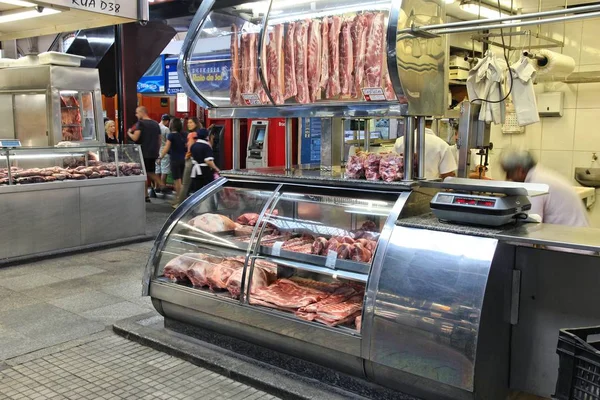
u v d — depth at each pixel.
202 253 4.03
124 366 3.62
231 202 4.18
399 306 2.85
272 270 3.78
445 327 2.69
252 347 3.61
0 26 6.78
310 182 3.66
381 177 3.39
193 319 3.87
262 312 3.43
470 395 2.66
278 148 9.98
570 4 6.16
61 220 6.55
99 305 4.80
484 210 2.82
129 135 10.55
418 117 3.39
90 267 6.04
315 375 3.31
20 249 6.19
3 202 5.98
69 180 6.59
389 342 2.88
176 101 13.82
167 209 9.92
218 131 11.26
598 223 6.36
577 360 2.11
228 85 4.14
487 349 2.74
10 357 3.73
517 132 6.70
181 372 3.54
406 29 3.11
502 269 2.85
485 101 5.03
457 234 2.83
